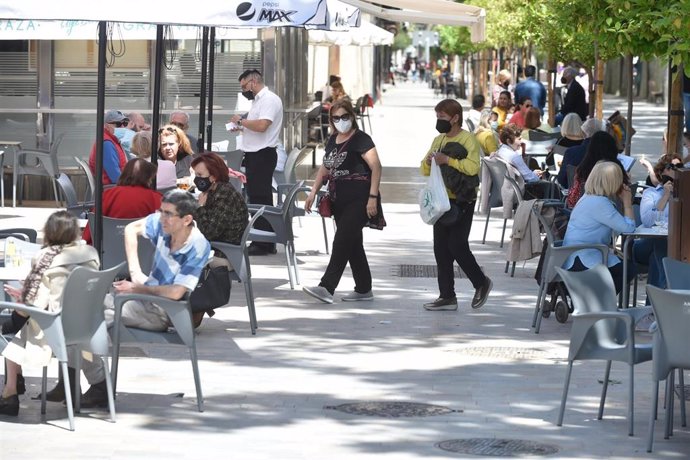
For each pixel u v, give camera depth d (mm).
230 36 22312
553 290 12805
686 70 9664
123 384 9711
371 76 64250
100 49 10539
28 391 9438
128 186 11570
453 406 9188
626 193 12086
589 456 7891
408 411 9016
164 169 14672
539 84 31656
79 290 8227
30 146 22453
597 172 11977
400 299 13906
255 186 17016
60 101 22359
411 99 79000
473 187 13055
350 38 30453
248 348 11211
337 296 14016
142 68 22328
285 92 24812
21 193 22344
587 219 11961
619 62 86250
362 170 13430
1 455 7707
